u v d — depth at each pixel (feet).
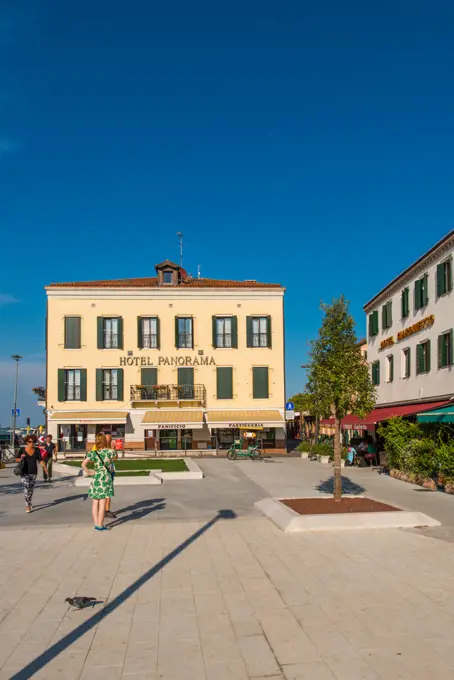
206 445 140.67
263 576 28.45
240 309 144.46
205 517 46.47
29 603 24.80
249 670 17.93
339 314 50.08
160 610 23.66
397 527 40.45
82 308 142.41
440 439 65.16
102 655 19.30
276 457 129.29
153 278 166.20
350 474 83.66
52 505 54.34
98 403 140.36
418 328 101.50
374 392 50.08
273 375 143.43
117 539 38.09
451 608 23.22
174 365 142.51
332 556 32.30
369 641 19.98
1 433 192.65
